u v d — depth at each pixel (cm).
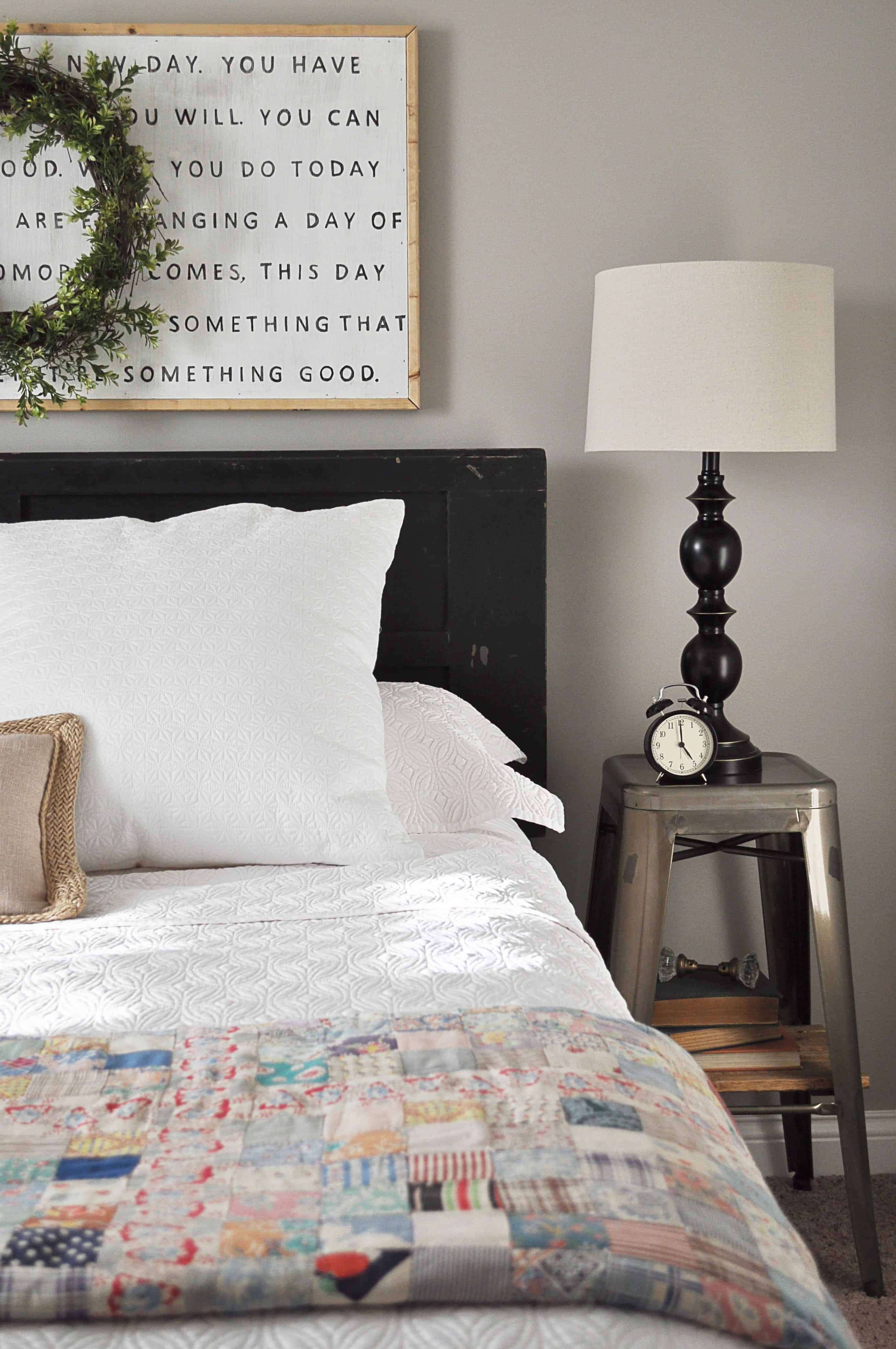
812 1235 209
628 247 217
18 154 207
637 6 212
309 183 210
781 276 177
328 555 176
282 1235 74
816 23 213
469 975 119
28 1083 95
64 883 143
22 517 208
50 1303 70
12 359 205
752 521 224
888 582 226
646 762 208
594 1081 94
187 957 123
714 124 215
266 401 214
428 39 211
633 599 225
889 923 233
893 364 221
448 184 215
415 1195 78
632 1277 72
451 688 215
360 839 155
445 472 210
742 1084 196
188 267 210
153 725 156
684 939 233
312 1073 96
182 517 181
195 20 209
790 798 187
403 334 214
